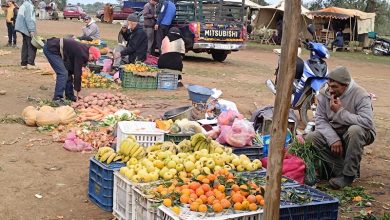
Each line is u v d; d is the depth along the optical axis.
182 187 4.95
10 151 7.67
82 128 8.82
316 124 7.04
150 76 13.52
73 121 9.34
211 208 4.61
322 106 7.01
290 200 4.94
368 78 20.39
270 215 3.78
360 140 6.61
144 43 14.71
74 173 6.89
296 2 3.51
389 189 6.92
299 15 3.53
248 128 6.96
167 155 5.63
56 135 8.37
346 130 6.88
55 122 9.08
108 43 27.02
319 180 7.07
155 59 15.26
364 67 25.20
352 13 36.09
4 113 10.02
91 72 14.00
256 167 5.92
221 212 4.60
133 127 6.89
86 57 10.81
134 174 5.33
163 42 13.92
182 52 14.02
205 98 9.05
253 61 23.88
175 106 11.42
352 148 6.63
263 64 22.61
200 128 7.06
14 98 11.54
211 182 5.07
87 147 7.91
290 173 6.41
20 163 7.16
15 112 10.14
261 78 17.59
